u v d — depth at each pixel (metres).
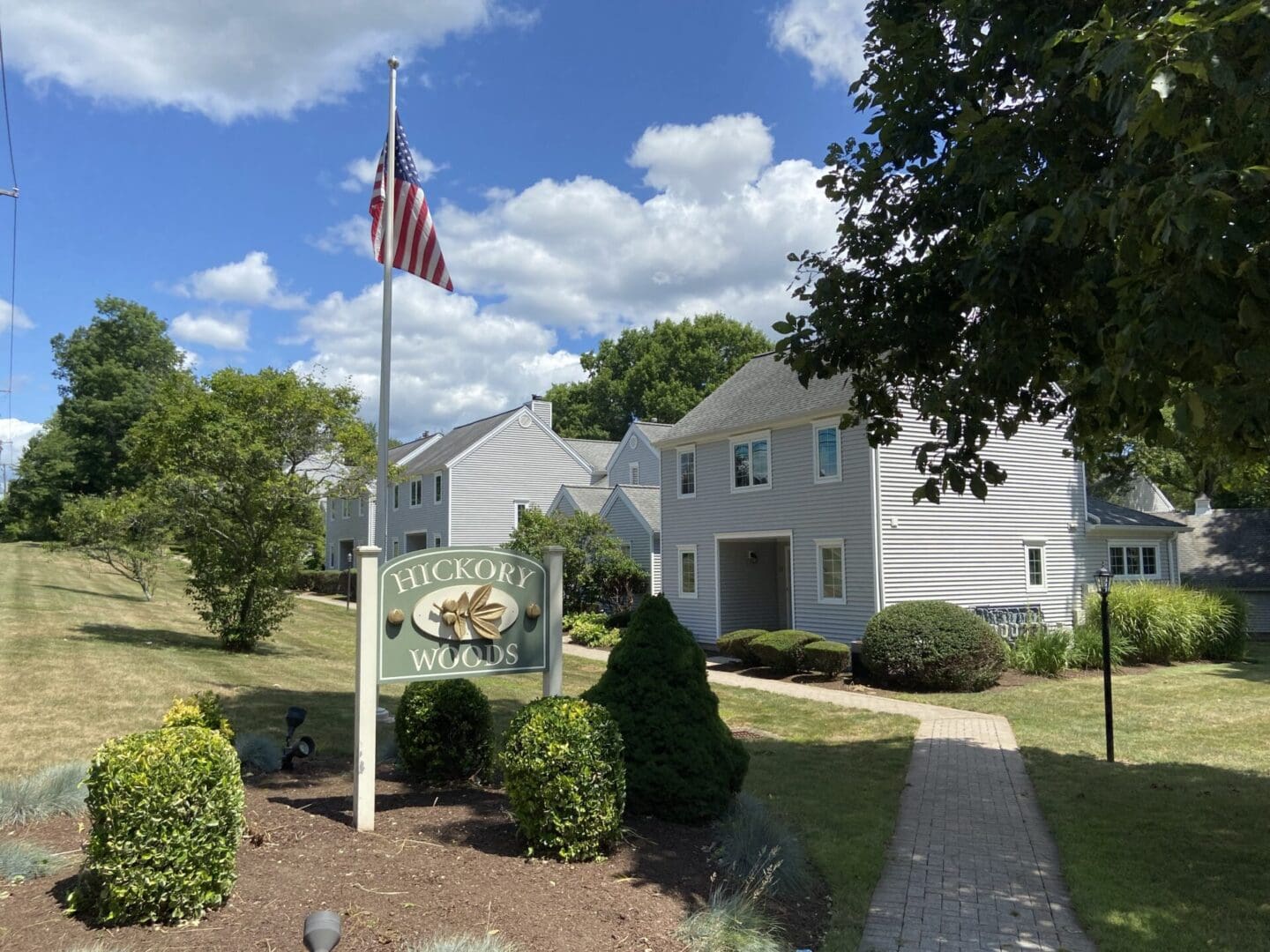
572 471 39.28
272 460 17.36
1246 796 8.52
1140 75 4.32
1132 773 9.55
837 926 5.22
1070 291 6.01
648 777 6.32
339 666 16.30
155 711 10.07
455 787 7.37
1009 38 6.38
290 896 4.60
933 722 12.82
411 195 11.59
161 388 18.34
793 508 21.20
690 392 55.12
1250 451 5.59
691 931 4.58
